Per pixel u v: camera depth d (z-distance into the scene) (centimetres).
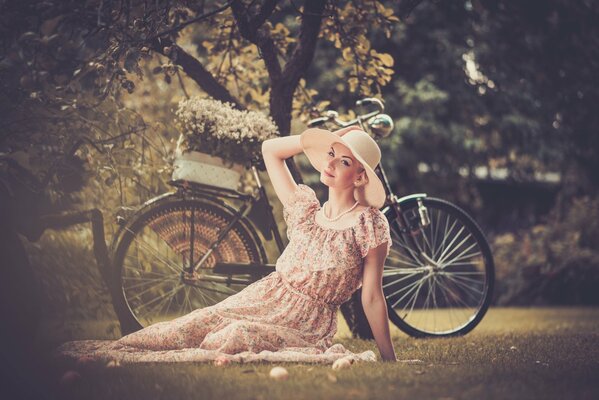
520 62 1321
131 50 474
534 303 1308
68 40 445
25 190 438
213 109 506
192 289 541
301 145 452
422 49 1452
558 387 332
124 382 338
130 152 506
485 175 1758
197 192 512
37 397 326
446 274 589
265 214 525
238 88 664
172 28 492
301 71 593
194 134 501
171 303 525
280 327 418
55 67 459
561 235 1377
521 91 1427
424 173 1563
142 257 514
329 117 573
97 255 477
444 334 581
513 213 1778
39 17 455
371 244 419
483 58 1373
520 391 320
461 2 1368
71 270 589
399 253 583
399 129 1426
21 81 430
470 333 636
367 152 433
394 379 341
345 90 1325
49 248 593
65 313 578
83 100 479
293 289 434
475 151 1529
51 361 389
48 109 451
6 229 416
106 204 565
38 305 418
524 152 1530
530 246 1366
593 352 477
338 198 435
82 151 470
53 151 463
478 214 1736
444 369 375
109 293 545
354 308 586
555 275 1304
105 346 416
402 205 573
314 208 445
